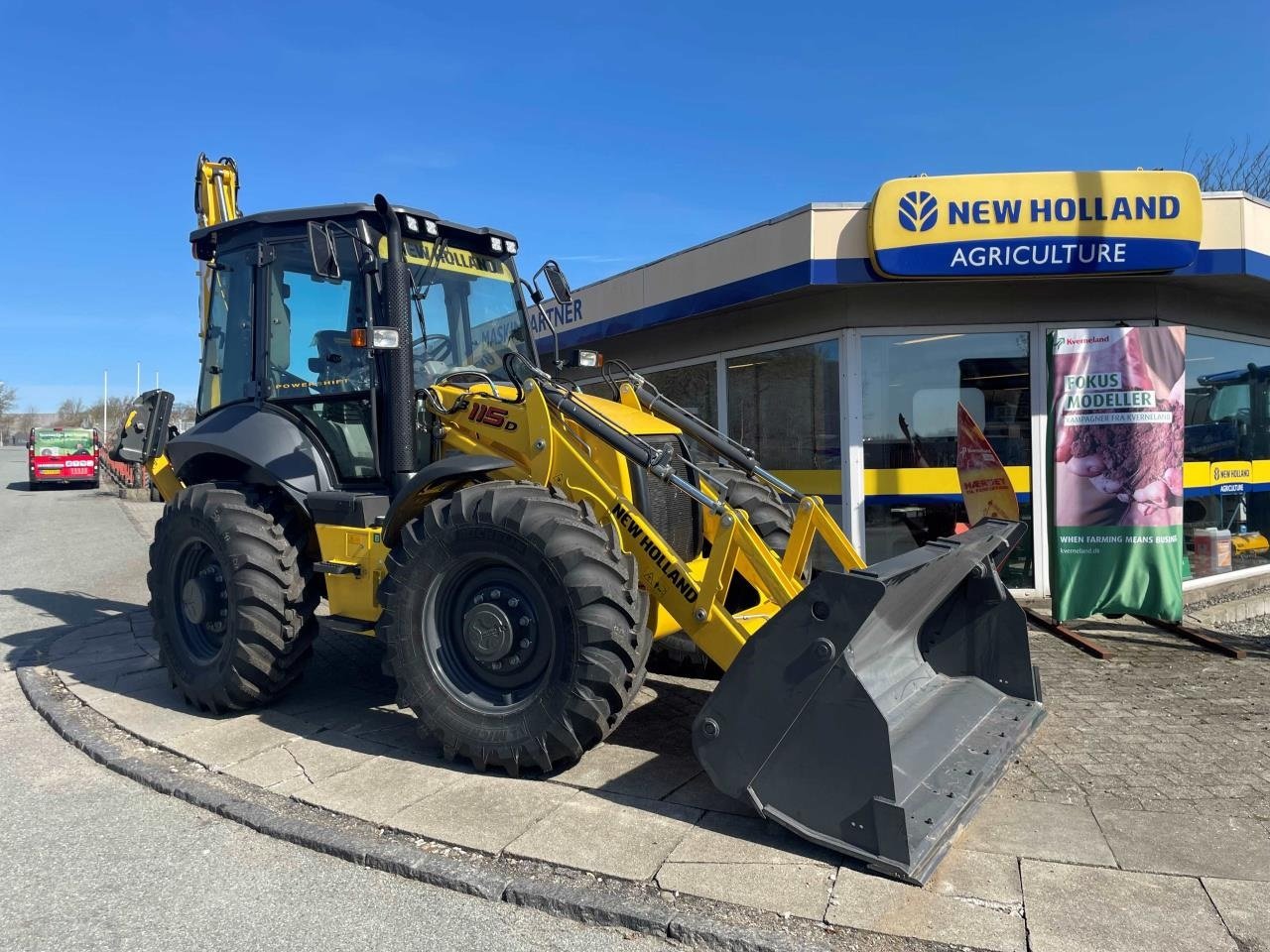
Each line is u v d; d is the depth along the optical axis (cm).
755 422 839
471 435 461
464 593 401
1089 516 604
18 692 564
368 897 299
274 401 520
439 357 506
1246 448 830
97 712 502
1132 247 639
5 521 1842
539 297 556
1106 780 377
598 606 359
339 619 466
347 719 477
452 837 328
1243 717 459
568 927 280
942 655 433
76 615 816
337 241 497
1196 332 762
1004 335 725
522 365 545
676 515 466
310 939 275
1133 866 302
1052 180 640
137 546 1346
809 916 271
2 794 394
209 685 478
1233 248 655
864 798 298
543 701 368
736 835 325
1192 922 267
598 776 385
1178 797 359
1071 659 573
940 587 384
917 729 359
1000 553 447
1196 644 607
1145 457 593
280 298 521
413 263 499
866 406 738
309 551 500
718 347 876
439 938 274
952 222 647
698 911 277
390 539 435
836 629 303
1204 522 783
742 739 321
